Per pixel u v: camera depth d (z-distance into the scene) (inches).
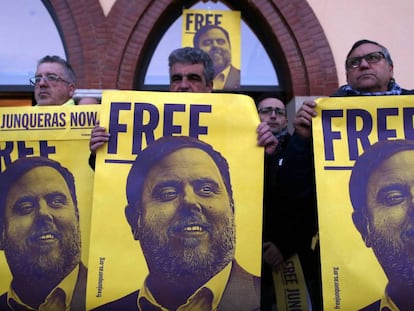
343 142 87.0
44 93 105.7
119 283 81.5
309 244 99.3
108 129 87.7
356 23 197.0
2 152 92.6
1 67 203.9
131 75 190.2
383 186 84.4
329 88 191.5
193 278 82.2
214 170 85.9
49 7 203.6
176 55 99.4
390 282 79.5
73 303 86.7
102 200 84.4
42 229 89.4
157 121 88.0
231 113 88.1
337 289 79.7
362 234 82.1
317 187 84.9
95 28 190.1
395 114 87.5
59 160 91.8
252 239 83.3
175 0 197.8
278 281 103.3
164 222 84.0
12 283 87.7
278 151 96.2
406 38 197.2
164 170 86.0
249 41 209.0
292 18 195.2
